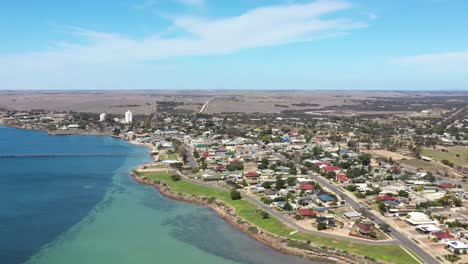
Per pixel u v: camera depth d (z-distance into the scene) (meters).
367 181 173.38
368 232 110.00
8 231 115.94
